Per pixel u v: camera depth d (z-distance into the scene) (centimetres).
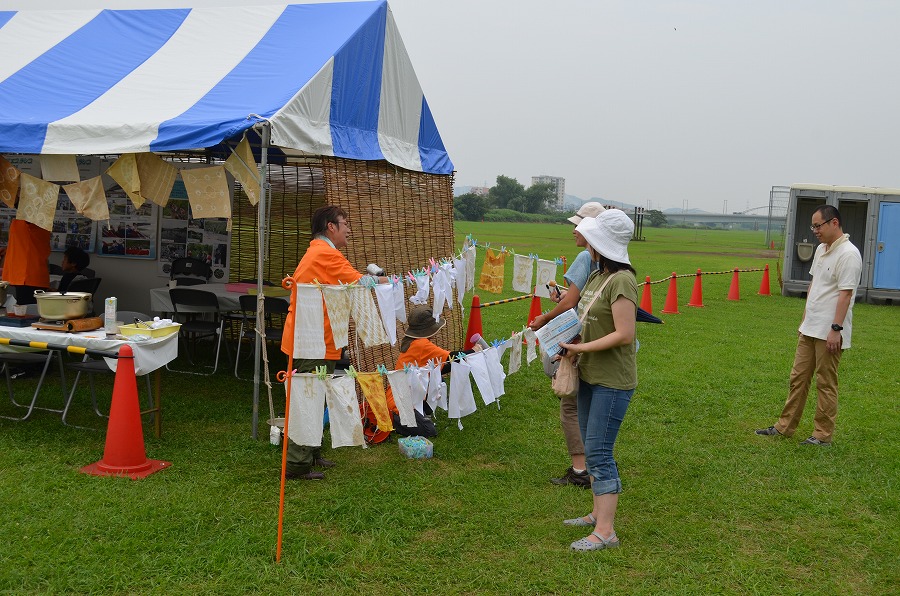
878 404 843
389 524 480
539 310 1240
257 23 779
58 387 775
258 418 669
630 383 448
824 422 679
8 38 809
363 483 548
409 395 510
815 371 686
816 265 674
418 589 404
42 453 574
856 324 1514
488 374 628
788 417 700
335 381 455
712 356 1089
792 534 491
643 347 1149
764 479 593
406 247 823
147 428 654
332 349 542
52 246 1048
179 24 802
